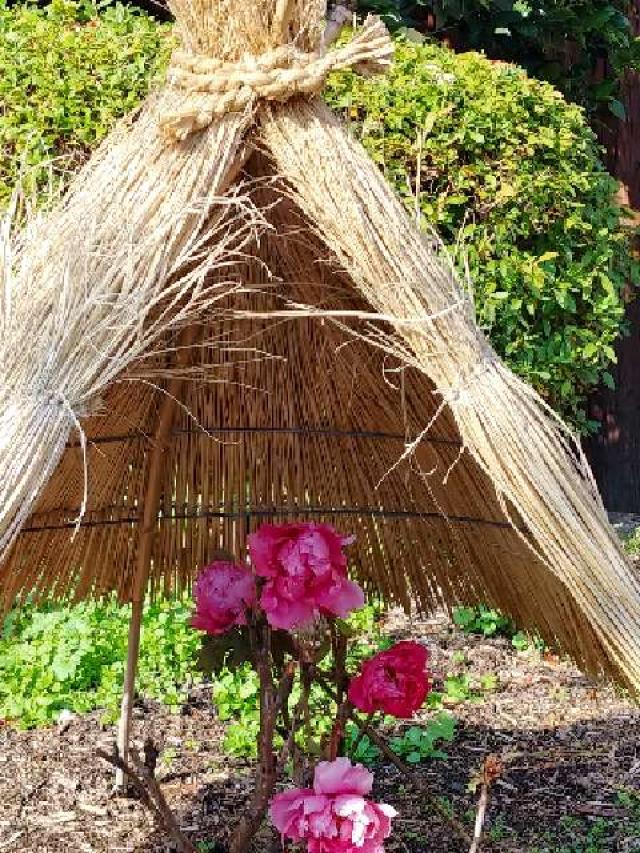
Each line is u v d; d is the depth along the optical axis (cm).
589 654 301
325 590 275
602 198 664
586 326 664
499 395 246
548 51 802
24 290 245
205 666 299
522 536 253
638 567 624
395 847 360
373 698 275
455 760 423
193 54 272
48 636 500
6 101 546
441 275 258
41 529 346
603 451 824
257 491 366
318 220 252
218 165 254
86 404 228
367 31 268
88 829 373
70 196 277
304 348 329
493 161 587
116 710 459
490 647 532
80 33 573
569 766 418
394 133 563
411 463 330
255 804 294
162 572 381
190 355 330
